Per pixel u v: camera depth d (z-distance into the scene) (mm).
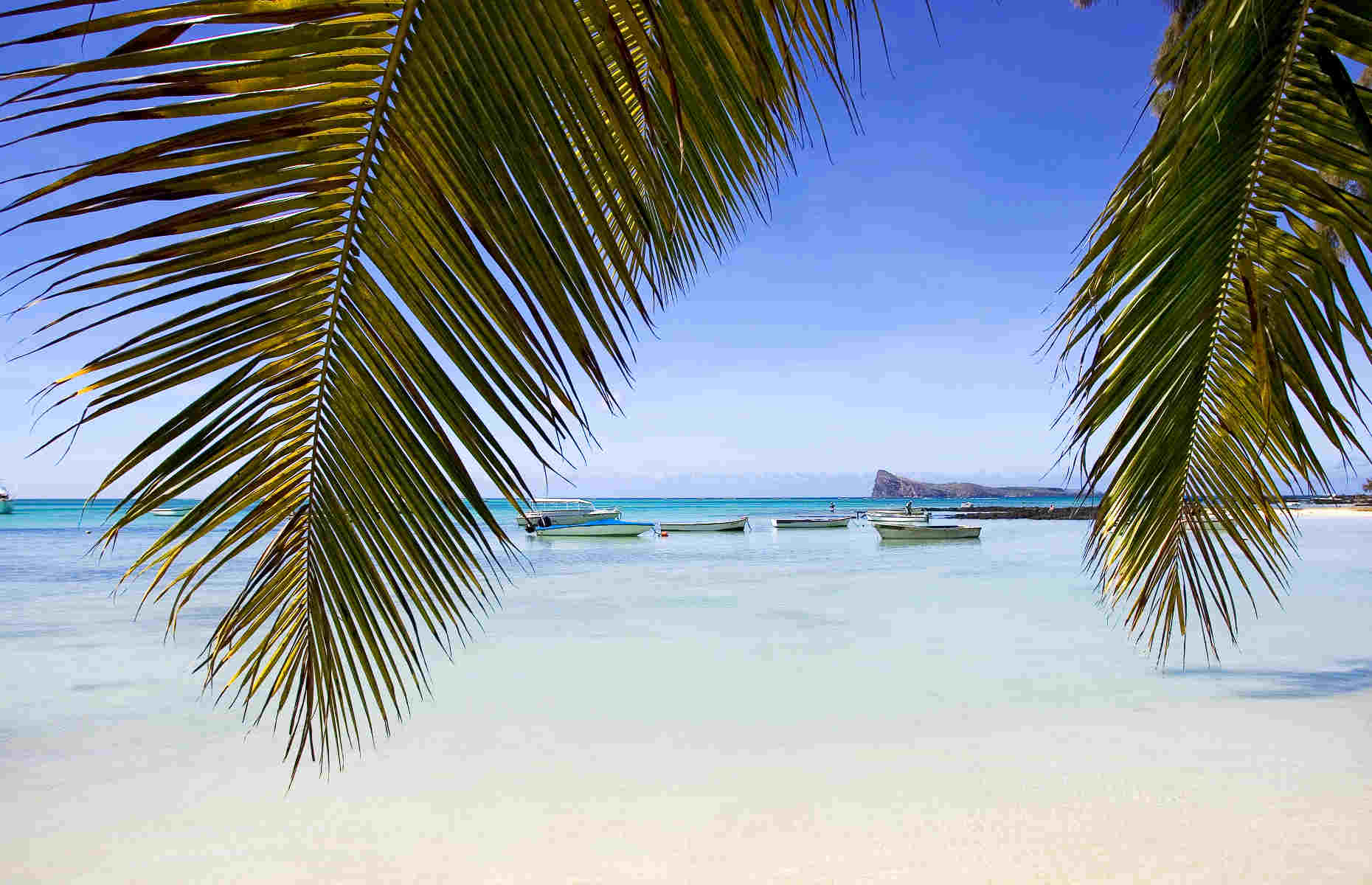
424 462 1274
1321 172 2232
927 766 6797
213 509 1267
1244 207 2129
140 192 1004
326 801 6266
